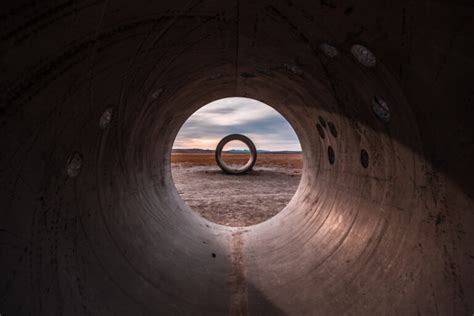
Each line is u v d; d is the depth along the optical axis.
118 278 2.25
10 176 1.25
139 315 2.12
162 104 3.57
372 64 1.84
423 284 1.78
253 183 11.59
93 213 2.28
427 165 1.81
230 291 2.91
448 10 1.25
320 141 4.35
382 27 1.54
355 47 1.85
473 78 1.37
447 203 1.69
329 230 3.44
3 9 0.96
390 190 2.34
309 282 2.77
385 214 2.42
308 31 2.00
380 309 1.97
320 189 4.46
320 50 2.18
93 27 1.38
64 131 1.62
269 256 3.72
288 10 1.83
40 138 1.41
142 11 1.58
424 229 1.89
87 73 1.59
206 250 3.90
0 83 1.08
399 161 2.15
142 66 2.17
